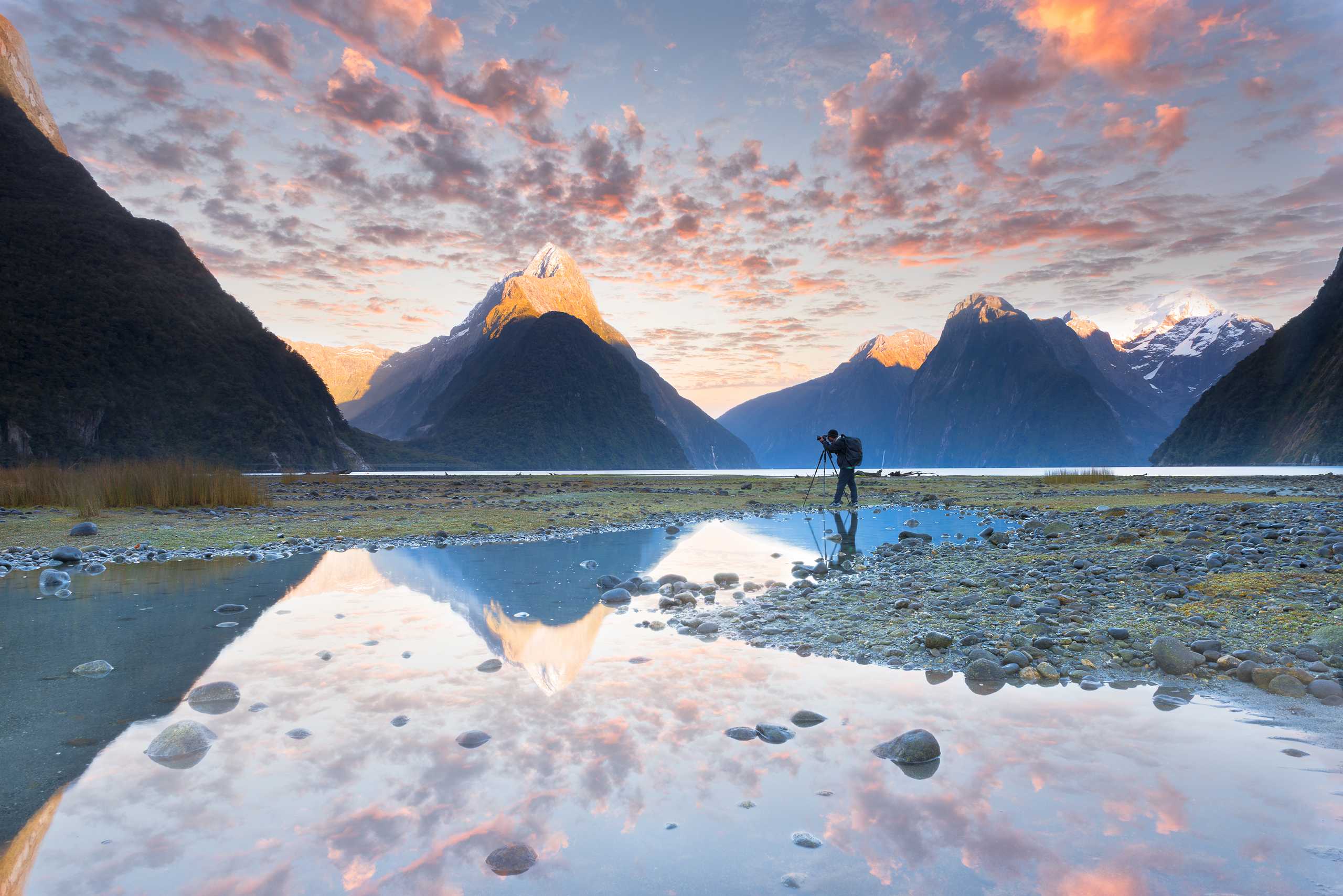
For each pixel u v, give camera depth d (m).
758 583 9.76
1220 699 4.76
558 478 62.47
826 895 2.46
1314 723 4.27
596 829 3.01
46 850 2.78
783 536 15.81
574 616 7.65
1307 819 3.03
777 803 3.26
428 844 2.87
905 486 36.97
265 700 4.77
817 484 42.31
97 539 13.46
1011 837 2.90
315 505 23.05
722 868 2.68
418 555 12.62
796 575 10.38
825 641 6.46
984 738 4.08
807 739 4.09
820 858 2.75
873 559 11.84
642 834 2.96
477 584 9.64
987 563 10.52
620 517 20.20
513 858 2.73
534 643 6.43
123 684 5.12
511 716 4.47
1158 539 11.91
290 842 2.88
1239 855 2.72
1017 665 5.52
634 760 3.78
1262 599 7.11
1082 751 3.86
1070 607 7.37
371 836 2.93
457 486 41.12
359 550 13.24
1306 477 47.78
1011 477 53.12
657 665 5.73
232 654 5.98
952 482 41.97
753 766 3.69
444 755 3.83
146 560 11.77
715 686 5.14
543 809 3.19
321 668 5.58
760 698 4.87
